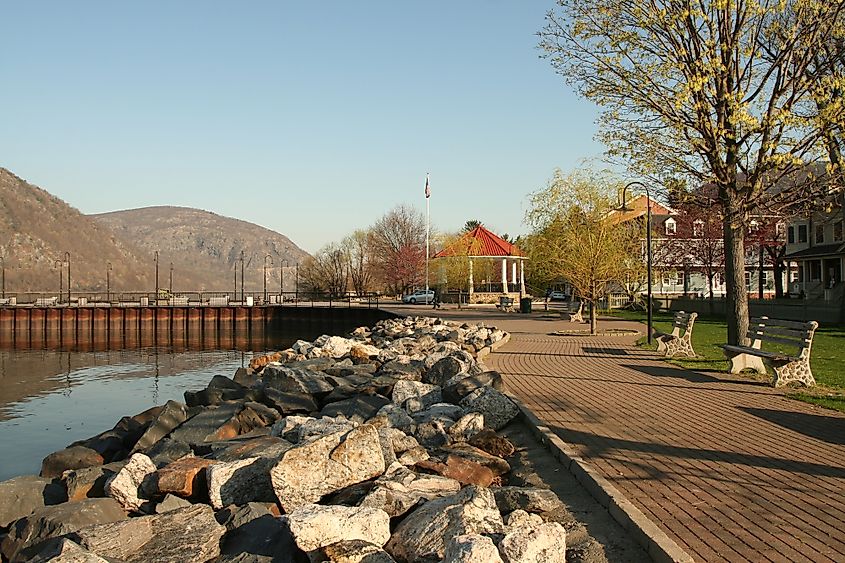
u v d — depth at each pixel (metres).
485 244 74.38
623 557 5.80
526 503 6.93
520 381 15.59
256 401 14.92
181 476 8.09
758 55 16.86
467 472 8.21
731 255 18.06
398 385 13.97
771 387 14.34
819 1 16.44
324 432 9.73
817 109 16.84
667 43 17.75
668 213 61.41
